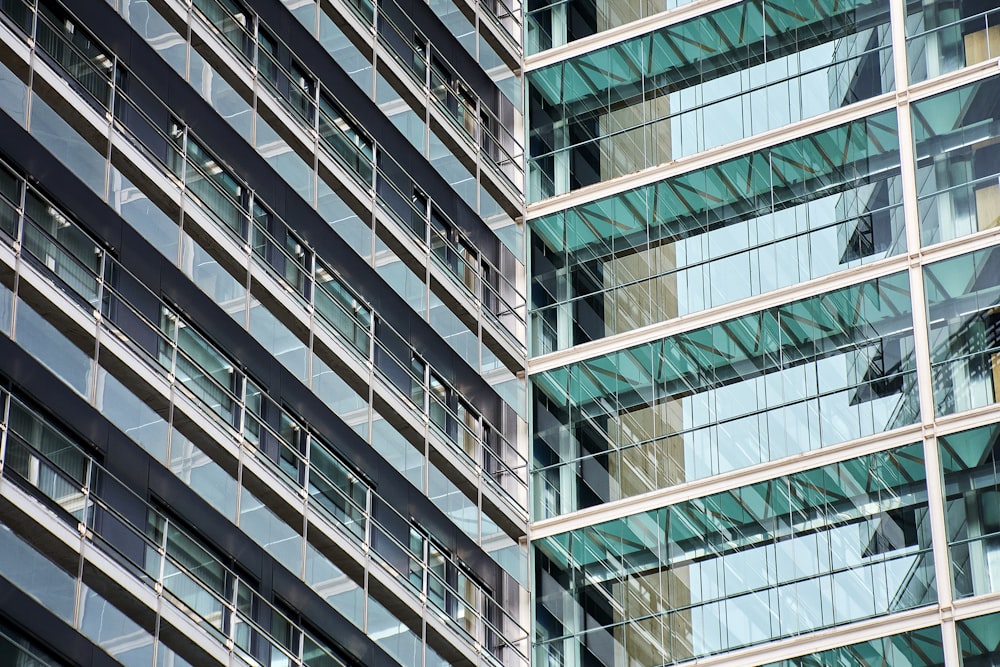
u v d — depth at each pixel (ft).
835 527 201.46
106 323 167.94
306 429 188.44
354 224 205.57
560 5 242.99
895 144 216.54
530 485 216.95
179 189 181.16
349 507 190.29
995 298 204.54
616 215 228.22
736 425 211.20
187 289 178.70
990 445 198.08
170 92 184.65
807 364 210.79
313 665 175.52
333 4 214.07
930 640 192.34
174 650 162.30
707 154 226.17
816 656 196.34
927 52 218.59
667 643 203.10
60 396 160.35
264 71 199.00
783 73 226.79
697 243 222.89
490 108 236.22
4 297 157.58
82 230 168.86
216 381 178.19
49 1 174.29
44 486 154.51
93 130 173.47
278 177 196.34
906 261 209.87
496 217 228.84
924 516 198.08
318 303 196.13
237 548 173.78
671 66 233.55
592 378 220.43
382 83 218.18
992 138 211.82
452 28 233.55
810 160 220.64
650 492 211.20
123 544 160.56
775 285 216.13
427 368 210.79
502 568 209.56
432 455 206.08
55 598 151.43
